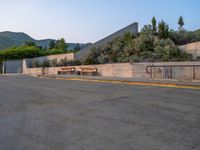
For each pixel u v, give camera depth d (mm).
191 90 11266
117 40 27359
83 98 9430
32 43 62750
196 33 25594
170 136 4805
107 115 6602
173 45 21391
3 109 7605
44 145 4441
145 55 21078
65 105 8094
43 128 5492
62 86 13914
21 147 4363
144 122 5852
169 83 13203
